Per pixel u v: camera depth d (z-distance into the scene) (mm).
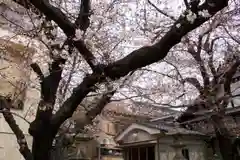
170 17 7152
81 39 4512
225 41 8859
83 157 7176
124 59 4227
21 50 7977
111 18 6535
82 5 5301
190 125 13758
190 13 3930
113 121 13125
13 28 7520
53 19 4430
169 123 14586
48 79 4758
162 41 4078
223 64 8922
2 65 8055
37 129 4434
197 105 9484
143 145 14711
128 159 15734
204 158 13148
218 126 8508
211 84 8688
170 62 8594
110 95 5672
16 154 9508
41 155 4414
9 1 6855
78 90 4461
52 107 4645
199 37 8656
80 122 5559
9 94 8398
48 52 5516
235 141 9461
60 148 5961
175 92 8703
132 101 8961
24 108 9320
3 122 9375
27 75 7383
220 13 7707
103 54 6129
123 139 15961
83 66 6793
